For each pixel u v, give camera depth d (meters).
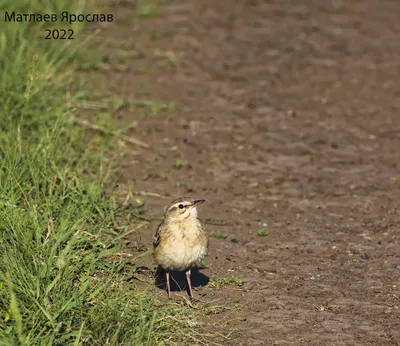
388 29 26.98
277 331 10.88
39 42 20.75
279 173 17.27
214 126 19.52
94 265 11.88
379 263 13.26
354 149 18.66
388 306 11.73
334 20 27.58
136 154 17.61
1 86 16.91
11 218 11.83
